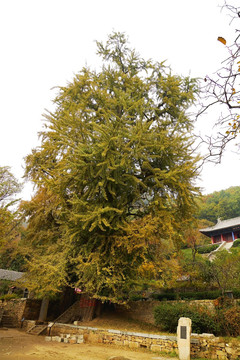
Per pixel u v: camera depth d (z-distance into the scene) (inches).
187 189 536.7
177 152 561.0
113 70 713.0
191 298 591.2
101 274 472.7
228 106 148.3
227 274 565.6
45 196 672.4
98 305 590.2
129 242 475.8
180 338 338.0
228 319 376.8
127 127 532.4
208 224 1620.3
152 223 475.2
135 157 521.0
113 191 510.3
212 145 159.6
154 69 736.3
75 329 517.3
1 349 357.7
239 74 137.2
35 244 663.1
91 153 485.4
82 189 551.2
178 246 577.0
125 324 529.7
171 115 697.0
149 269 502.3
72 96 660.7
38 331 586.2
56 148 553.0
